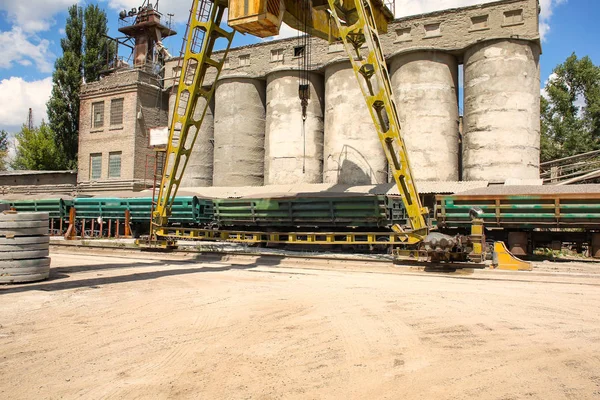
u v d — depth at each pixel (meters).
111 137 41.59
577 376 4.79
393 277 12.62
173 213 26.77
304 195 21.70
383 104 15.80
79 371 4.99
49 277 11.95
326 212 19.69
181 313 7.83
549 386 4.52
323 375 4.84
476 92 28.83
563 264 15.34
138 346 5.90
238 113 37.38
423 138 29.77
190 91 18.25
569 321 7.16
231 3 15.91
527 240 17.03
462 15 29.94
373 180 31.08
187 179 39.88
